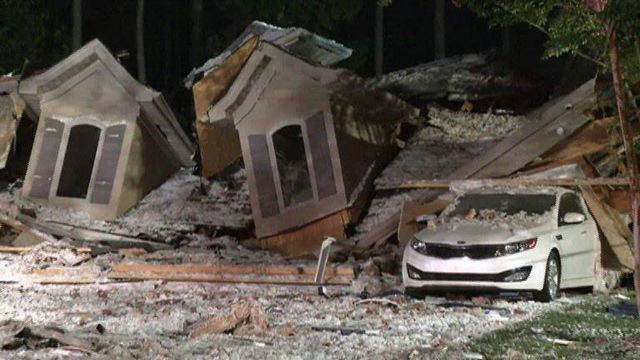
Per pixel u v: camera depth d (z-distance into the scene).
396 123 28.16
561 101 25.02
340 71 26.23
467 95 32.66
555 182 22.08
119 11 51.44
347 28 52.97
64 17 49.16
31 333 12.51
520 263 16.81
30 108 30.23
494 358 11.78
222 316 14.24
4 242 26.19
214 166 29.42
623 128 13.57
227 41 48.44
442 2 50.25
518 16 15.37
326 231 26.75
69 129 29.22
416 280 17.50
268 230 27.22
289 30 33.03
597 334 13.48
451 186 23.22
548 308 16.33
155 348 12.14
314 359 11.78
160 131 30.31
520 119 28.91
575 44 15.17
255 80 27.22
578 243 18.36
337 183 26.50
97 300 17.78
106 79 29.00
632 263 21.00
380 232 25.02
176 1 53.19
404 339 13.25
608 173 24.47
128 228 27.94
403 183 25.89
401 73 36.09
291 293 18.77
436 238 17.52
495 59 36.16
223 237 27.69
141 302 17.39
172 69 53.66
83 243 25.81
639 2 13.00
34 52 44.25
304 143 26.97
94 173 28.91
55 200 29.00
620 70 13.55
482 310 15.97
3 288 19.80
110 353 11.87
